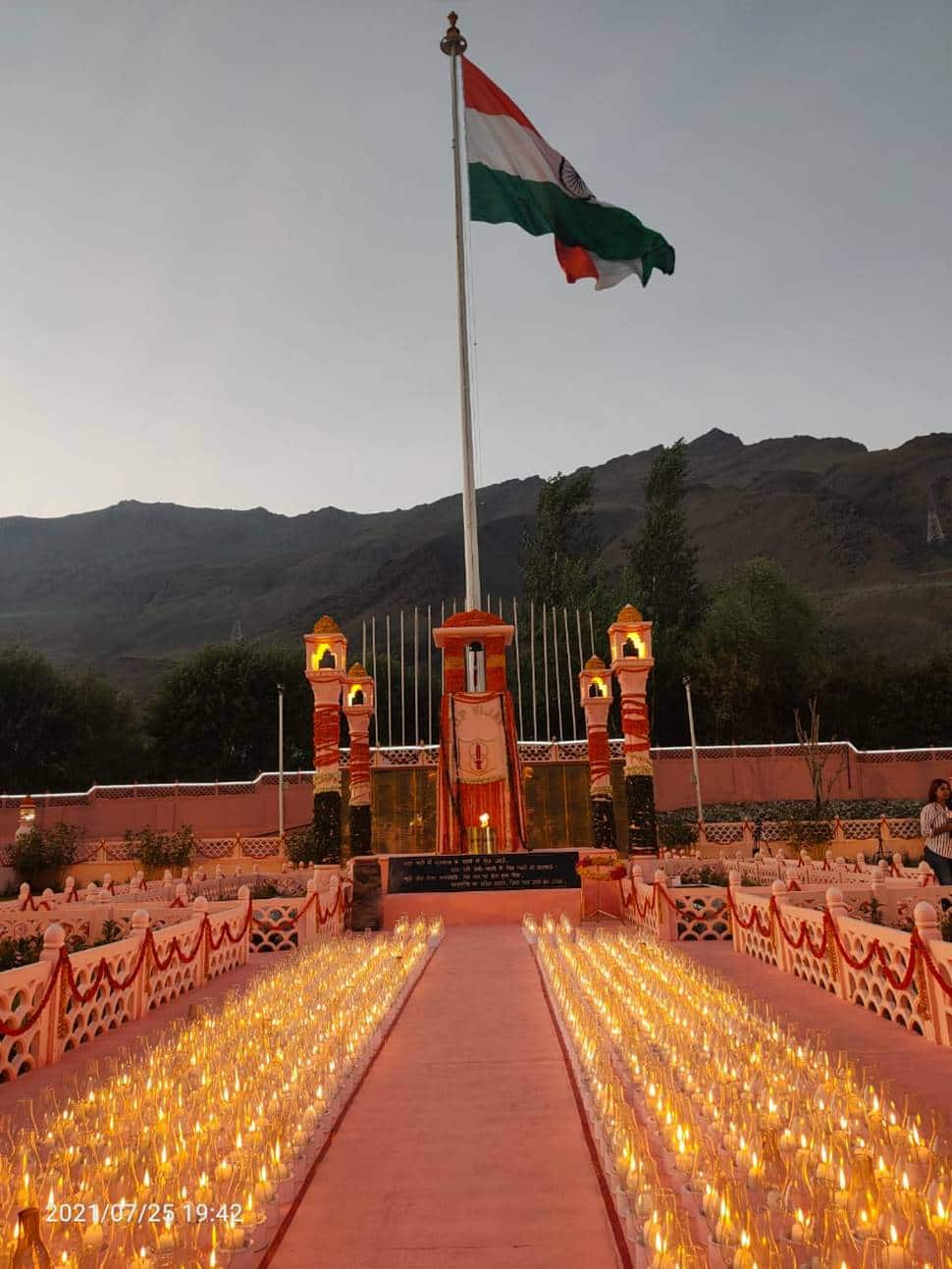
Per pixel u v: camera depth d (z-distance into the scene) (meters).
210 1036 7.16
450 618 22.23
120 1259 3.57
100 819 37.19
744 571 52.12
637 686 21.19
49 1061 7.63
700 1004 8.00
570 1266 3.81
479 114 23.58
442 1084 6.50
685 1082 5.61
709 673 47.50
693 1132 4.72
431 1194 4.57
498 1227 4.19
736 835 32.03
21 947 12.53
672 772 37.34
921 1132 5.03
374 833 29.86
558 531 51.38
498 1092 6.29
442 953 13.53
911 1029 8.02
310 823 37.34
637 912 16.62
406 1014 9.00
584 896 17.86
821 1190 3.78
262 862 31.97
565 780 30.78
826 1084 5.46
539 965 11.80
